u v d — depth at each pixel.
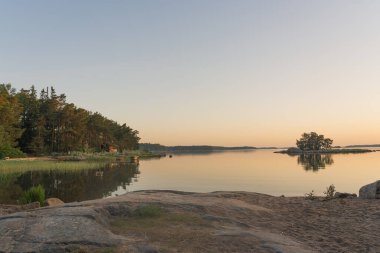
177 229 8.73
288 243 8.36
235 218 10.88
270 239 8.34
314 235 9.70
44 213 9.06
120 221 9.37
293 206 14.14
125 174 48.66
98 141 127.00
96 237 7.53
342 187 33.22
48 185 33.41
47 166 52.31
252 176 45.91
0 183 33.34
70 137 103.94
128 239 7.74
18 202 19.27
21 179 37.69
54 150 103.62
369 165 71.06
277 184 35.75
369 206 13.94
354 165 71.44
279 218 11.70
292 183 36.75
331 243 8.95
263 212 12.30
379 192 16.50
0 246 7.10
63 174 45.41
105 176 44.84
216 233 8.48
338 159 105.12
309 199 16.20
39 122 94.94
